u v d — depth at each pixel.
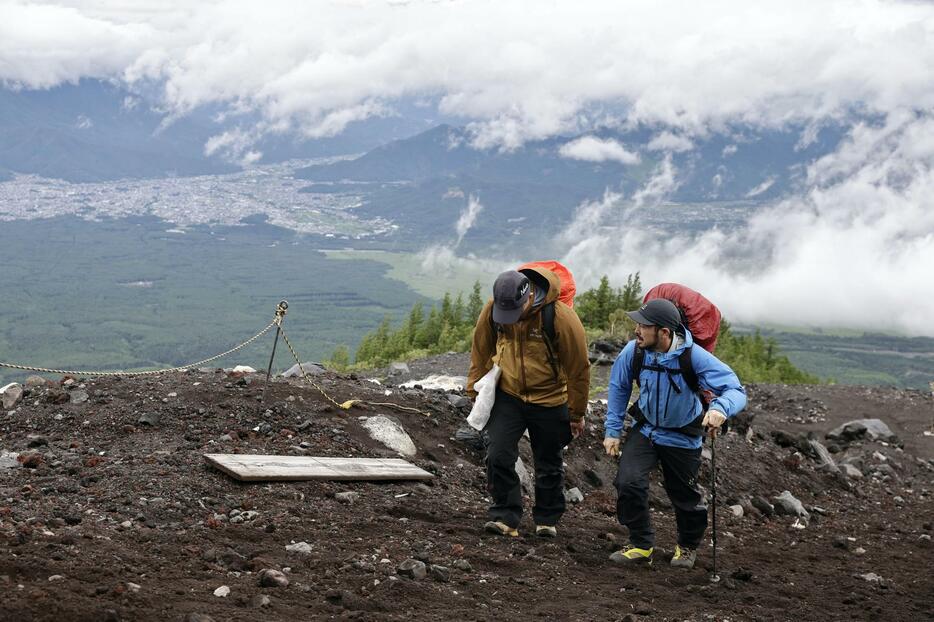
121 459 7.34
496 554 6.18
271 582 4.71
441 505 7.44
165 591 4.33
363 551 5.75
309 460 7.77
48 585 4.07
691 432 6.33
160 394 9.17
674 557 6.67
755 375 44.16
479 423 6.70
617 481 6.51
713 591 5.95
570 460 9.99
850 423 17.28
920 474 14.94
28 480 6.65
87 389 9.37
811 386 22.97
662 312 6.12
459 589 5.25
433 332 75.94
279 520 6.18
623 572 6.27
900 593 6.72
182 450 7.70
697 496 6.48
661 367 6.22
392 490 7.61
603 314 46.94
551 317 6.51
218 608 4.22
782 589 6.34
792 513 10.40
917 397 21.14
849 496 12.34
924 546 9.19
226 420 8.66
